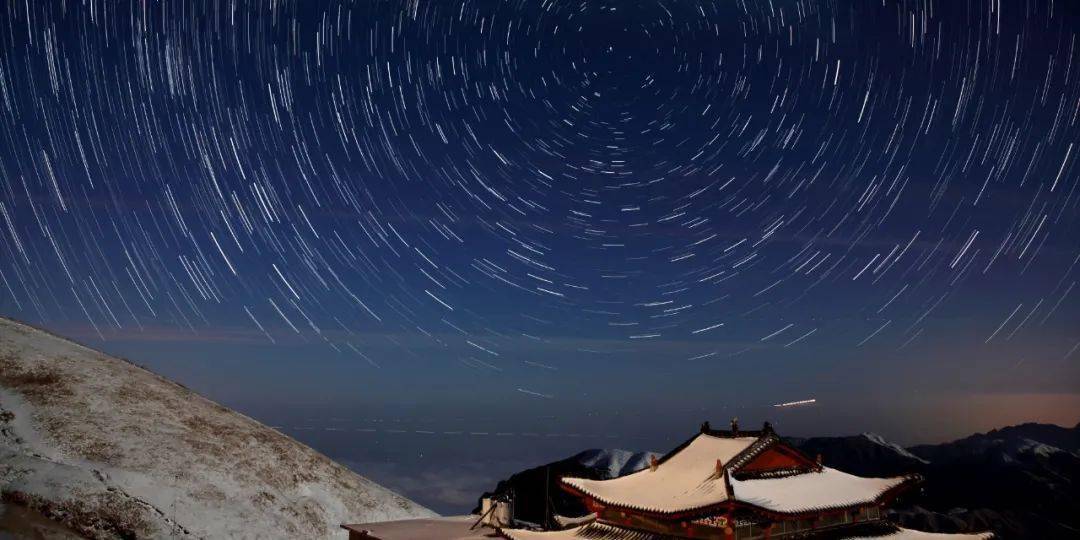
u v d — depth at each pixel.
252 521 49.75
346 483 61.41
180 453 54.59
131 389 62.47
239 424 64.56
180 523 46.41
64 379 59.91
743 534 30.83
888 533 35.31
